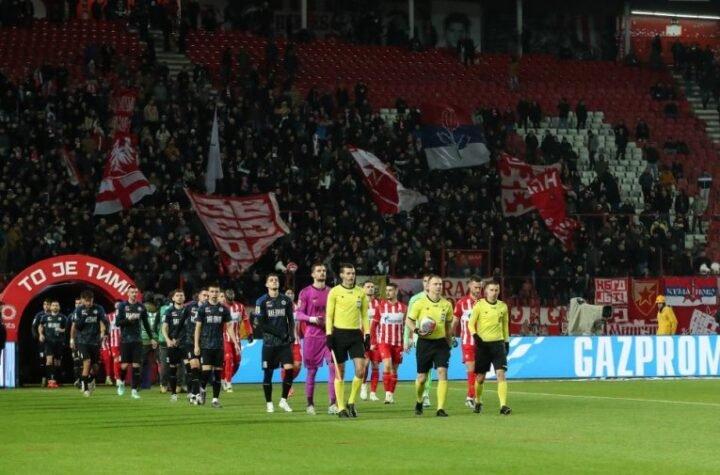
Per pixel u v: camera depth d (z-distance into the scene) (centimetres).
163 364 6147
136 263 7988
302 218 8906
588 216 9712
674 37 13488
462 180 9800
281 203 8938
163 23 11175
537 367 7375
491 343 4431
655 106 12175
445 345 4359
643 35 13412
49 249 7881
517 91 12006
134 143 8600
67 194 8456
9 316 6912
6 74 10219
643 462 2866
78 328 5931
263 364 4569
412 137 10056
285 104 10019
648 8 13038
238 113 9800
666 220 9762
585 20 13012
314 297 4512
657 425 3909
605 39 13088
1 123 8994
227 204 8475
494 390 6128
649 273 9300
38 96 9369
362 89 10450
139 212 8450
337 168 9381
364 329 4284
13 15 10956
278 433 3628
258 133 9600
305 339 4506
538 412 4503
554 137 10488
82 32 11188
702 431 3694
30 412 4600
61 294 8081
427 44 12594
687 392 5919
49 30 11119
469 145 10038
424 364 4350
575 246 9356
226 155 9381
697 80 12569
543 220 9612
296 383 7056
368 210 9150
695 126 12006
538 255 8862
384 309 5169
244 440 3409
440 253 8775
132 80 10112
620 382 7006
